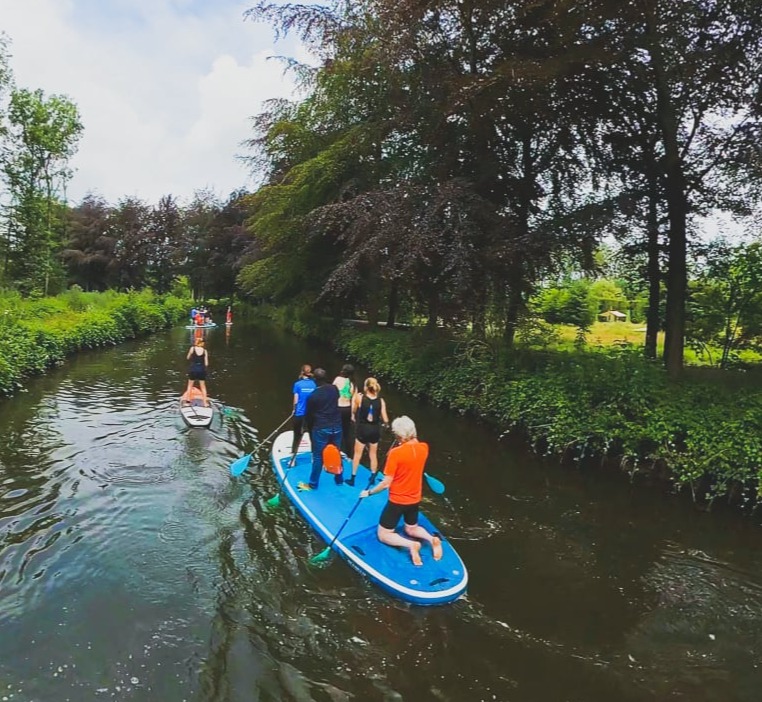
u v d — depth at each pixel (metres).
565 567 5.78
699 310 11.65
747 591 5.38
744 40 8.45
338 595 5.10
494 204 11.48
